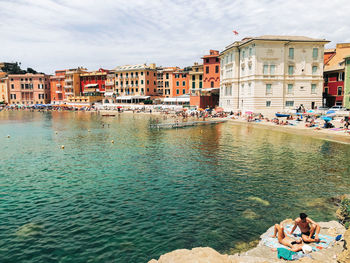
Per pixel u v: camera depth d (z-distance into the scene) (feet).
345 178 63.77
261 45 203.10
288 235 35.58
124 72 406.62
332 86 214.07
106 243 37.50
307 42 204.54
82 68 494.18
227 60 252.42
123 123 211.82
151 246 36.52
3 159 87.61
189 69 384.47
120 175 68.69
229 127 170.81
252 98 209.56
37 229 41.57
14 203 51.49
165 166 76.84
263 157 85.40
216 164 78.07
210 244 36.65
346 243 28.73
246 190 56.70
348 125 134.41
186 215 45.42
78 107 441.27
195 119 239.30
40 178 66.90
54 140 127.24
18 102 498.28
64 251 35.86
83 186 60.70
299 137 122.31
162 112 309.63
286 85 208.74
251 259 29.60
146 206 49.34
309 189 56.75
